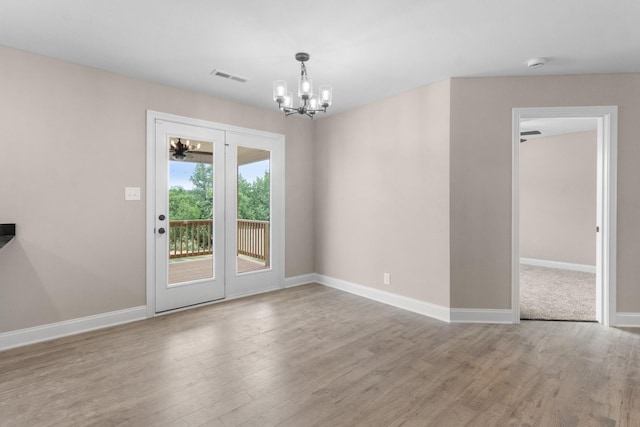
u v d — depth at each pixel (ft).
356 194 13.56
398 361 7.85
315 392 6.57
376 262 12.80
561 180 19.10
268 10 6.87
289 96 9.64
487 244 10.36
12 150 8.54
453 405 6.15
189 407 6.08
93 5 6.66
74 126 9.44
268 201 14.12
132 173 10.51
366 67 9.67
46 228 9.05
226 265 12.82
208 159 12.33
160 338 9.17
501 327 9.99
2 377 7.09
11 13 6.95
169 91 11.23
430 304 11.02
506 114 10.25
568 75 10.08
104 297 10.03
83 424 5.61
